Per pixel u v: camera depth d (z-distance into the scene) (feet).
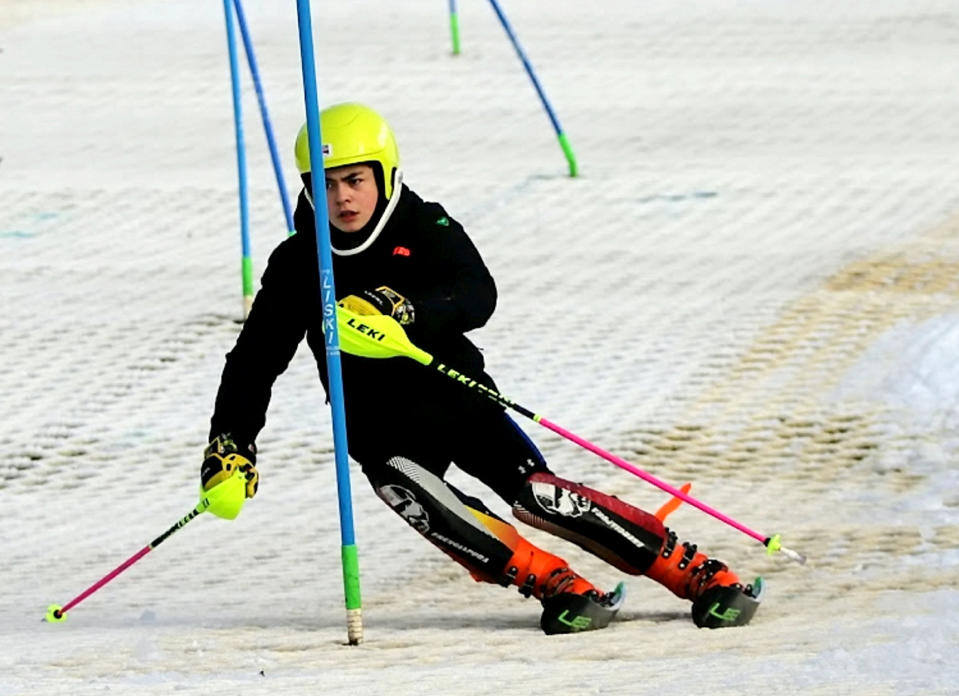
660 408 96.07
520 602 64.85
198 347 107.76
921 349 100.32
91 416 97.91
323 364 52.16
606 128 157.58
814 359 101.96
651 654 46.21
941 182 139.23
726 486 84.94
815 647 45.75
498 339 107.65
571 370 102.42
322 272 48.67
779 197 136.36
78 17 204.03
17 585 73.56
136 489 88.79
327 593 68.80
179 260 124.36
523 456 52.85
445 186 140.36
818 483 84.64
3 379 102.94
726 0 205.67
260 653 48.49
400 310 48.85
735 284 116.57
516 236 128.57
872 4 202.69
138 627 57.31
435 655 47.44
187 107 165.68
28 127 160.35
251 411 52.21
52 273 121.49
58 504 86.89
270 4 207.10
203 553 78.33
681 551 52.95
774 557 71.46
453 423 51.31
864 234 126.52
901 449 88.22
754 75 174.60
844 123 157.99
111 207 136.67
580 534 52.26
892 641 45.75
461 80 173.27
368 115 49.78
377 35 190.80
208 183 142.72
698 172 143.54
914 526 75.82
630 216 132.87
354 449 51.72
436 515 50.65
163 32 194.08
